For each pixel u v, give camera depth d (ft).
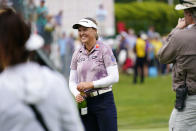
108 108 44.55
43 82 23.18
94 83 43.60
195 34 40.06
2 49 23.82
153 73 190.29
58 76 24.06
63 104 23.43
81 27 44.52
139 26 286.66
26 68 23.70
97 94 44.45
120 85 159.94
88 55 44.75
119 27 255.29
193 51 39.96
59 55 136.87
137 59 165.27
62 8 164.25
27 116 22.71
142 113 97.91
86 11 170.91
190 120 40.86
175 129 41.81
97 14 174.40
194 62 40.04
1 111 22.53
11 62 23.80
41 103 23.00
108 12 186.60
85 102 44.32
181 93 40.73
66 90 23.89
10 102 22.68
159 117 91.66
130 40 203.31
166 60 41.75
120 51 194.08
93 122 45.39
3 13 24.36
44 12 132.98
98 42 44.80
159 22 277.64
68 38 142.10
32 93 22.79
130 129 77.05
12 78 23.27
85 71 44.52
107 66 44.16
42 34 133.39
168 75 192.95
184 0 40.60
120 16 289.53
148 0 322.14
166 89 144.97
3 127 22.57
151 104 112.27
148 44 169.27
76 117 24.04
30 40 24.16
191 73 40.32
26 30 24.18
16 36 23.80
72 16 167.02
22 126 22.67
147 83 165.07
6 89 22.82
